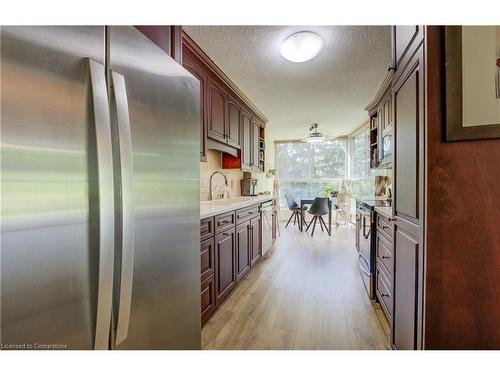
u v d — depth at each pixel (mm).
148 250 844
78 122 583
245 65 2320
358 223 2959
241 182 3951
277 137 5930
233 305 2059
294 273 2760
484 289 910
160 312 914
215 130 2406
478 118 869
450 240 938
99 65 642
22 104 494
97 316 616
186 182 1087
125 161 697
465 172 912
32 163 506
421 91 997
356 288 2371
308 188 6137
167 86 950
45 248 527
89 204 598
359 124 4695
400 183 1299
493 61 841
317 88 2896
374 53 2107
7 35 480
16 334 499
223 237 2078
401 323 1297
